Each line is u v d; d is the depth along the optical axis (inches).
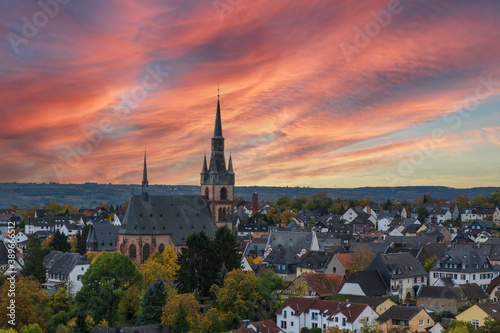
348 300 6929.1
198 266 7780.5
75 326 6058.1
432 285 7854.3
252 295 7086.6
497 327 5364.2
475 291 7258.9
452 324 5743.1
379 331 5531.5
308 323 6373.0
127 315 7175.2
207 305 7406.5
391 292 7578.7
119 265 7480.3
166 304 6471.5
